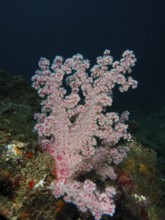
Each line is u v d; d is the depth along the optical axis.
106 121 2.82
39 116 3.04
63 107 2.85
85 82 2.89
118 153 2.95
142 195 3.46
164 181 4.00
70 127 2.90
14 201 2.57
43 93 2.92
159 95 29.56
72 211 2.75
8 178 2.62
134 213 3.22
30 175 2.71
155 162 4.02
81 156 2.77
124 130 2.87
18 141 3.01
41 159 2.81
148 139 13.00
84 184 2.42
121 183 3.35
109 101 2.78
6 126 3.30
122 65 2.88
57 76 2.85
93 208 2.45
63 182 2.63
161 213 3.51
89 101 2.82
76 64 2.95
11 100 5.21
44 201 2.65
